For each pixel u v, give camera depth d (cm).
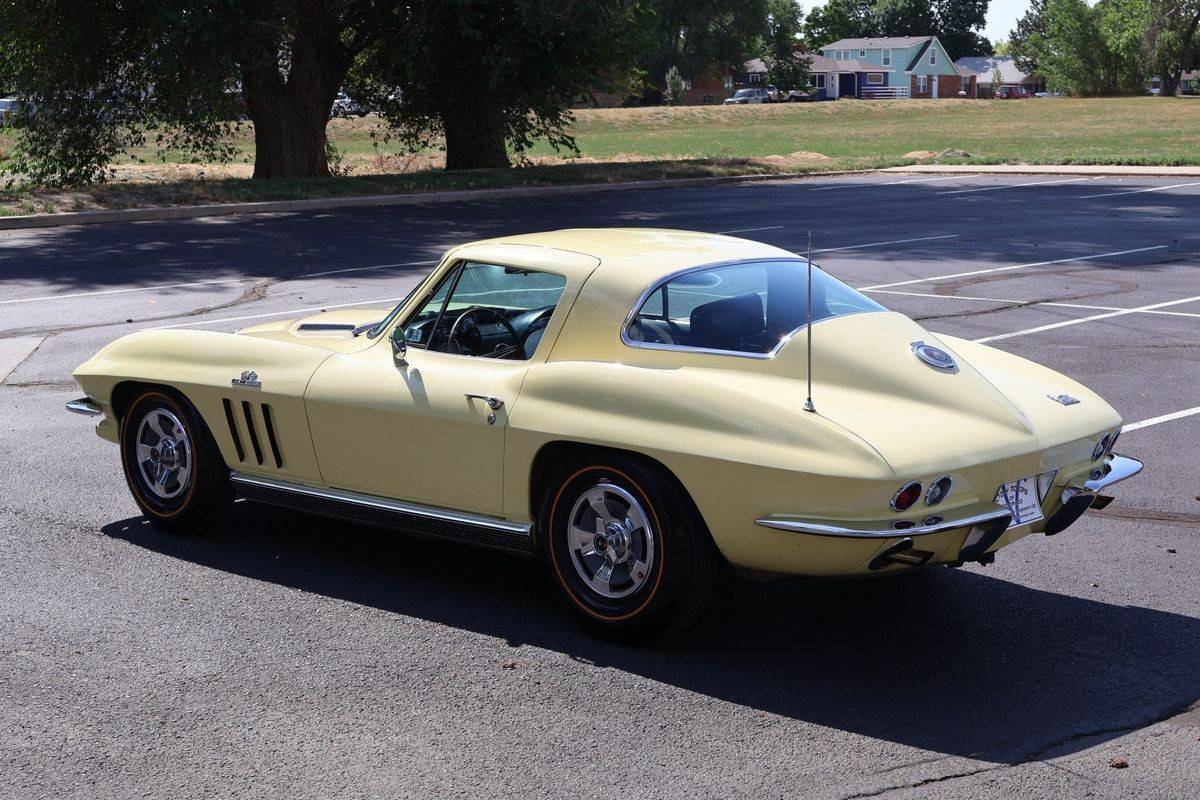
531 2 2792
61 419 852
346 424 527
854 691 429
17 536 605
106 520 632
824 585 539
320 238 1967
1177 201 2434
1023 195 2633
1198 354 1026
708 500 428
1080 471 465
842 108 8381
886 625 491
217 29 2472
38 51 2602
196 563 567
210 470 588
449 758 381
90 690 432
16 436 807
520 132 3212
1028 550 585
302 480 558
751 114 8119
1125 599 521
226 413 572
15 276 1556
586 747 388
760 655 461
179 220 2256
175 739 395
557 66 2978
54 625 492
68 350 1089
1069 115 7075
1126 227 2008
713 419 429
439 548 592
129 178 2942
